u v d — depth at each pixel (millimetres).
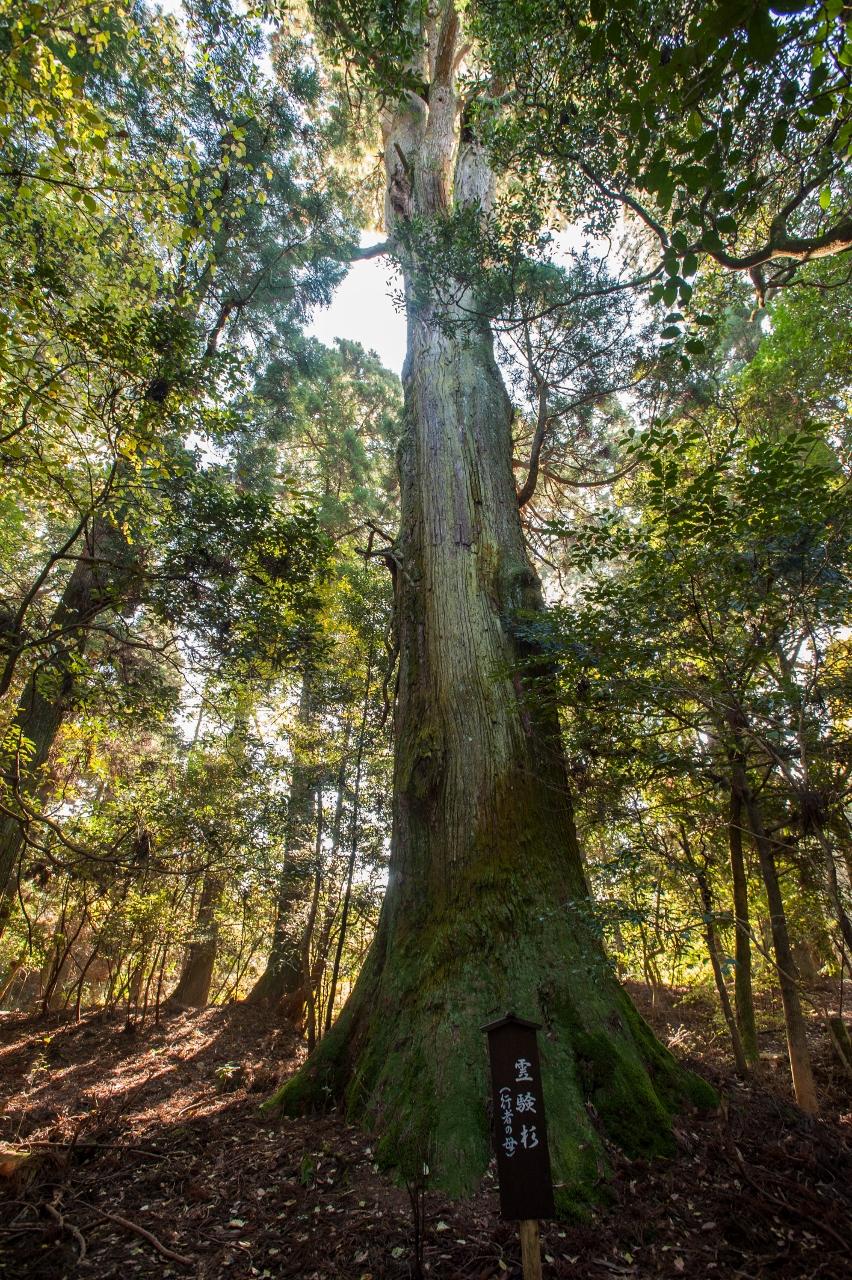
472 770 6113
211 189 6539
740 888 6105
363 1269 3301
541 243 6344
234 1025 10367
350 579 9617
